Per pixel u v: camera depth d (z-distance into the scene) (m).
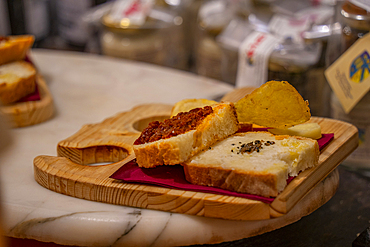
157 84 0.95
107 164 0.61
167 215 0.55
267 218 0.53
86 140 0.65
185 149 0.56
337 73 0.69
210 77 1.09
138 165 0.58
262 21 0.88
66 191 0.58
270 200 0.53
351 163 0.69
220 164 0.55
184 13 1.23
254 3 0.91
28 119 0.76
